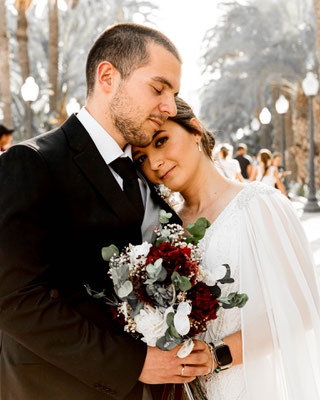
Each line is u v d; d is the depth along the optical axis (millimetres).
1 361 1864
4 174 1701
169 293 1702
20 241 1628
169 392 1903
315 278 2055
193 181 2234
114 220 1842
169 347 1637
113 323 1842
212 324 2057
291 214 2102
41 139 1848
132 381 1693
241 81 29641
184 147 2148
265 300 1958
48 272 1703
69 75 26859
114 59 1873
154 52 1856
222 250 2057
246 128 36344
